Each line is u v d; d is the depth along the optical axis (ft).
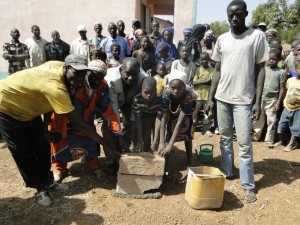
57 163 12.99
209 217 10.81
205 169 12.03
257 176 13.87
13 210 11.07
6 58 25.84
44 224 10.43
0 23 34.71
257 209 11.48
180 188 12.70
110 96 12.07
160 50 20.77
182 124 13.30
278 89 17.10
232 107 12.25
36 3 33.96
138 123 12.29
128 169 11.60
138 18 35.19
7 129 10.44
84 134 12.37
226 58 11.97
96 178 13.28
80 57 9.80
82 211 10.98
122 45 23.54
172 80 11.60
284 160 15.57
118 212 10.93
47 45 26.13
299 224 10.77
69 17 33.83
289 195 12.37
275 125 17.81
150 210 11.04
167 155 12.16
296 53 17.57
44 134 11.44
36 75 9.77
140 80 12.20
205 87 19.81
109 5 32.96
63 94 9.83
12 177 13.42
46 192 11.52
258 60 11.69
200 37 23.20
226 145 13.14
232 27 11.57
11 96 10.03
